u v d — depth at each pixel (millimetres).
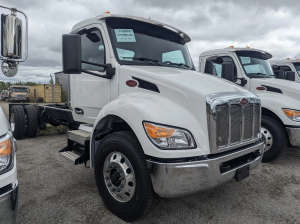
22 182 3588
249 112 2715
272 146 4461
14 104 6750
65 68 2699
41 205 2908
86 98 3627
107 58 3199
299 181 3736
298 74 8484
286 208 2918
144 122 2285
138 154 2357
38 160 4652
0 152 1668
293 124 4258
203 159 2238
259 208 2910
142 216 2418
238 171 2523
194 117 2361
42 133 7160
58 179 3709
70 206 2889
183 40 4184
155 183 2219
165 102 2502
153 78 2725
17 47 2334
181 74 2947
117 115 2580
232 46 5953
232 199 3129
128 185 2492
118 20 3381
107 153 2691
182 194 2264
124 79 2986
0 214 1627
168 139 2207
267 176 3934
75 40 2701
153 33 3662
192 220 2629
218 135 2334
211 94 2365
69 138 3490
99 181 2820
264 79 5125
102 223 2547
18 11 2361
